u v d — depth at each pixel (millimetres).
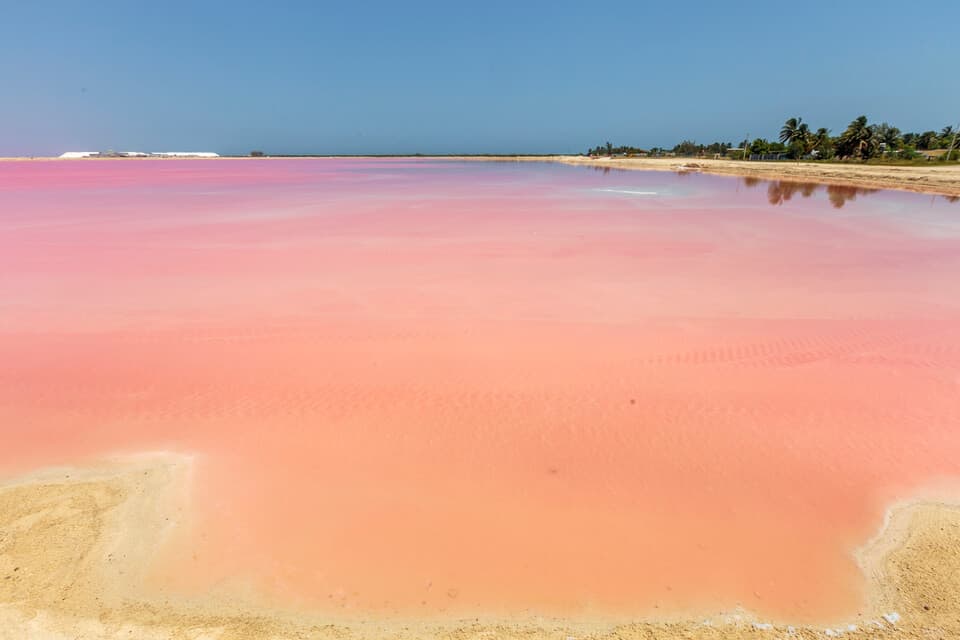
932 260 13148
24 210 22531
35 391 6574
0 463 5176
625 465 5145
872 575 3883
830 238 16281
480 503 4641
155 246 15039
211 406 6227
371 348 7836
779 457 5277
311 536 4258
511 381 6801
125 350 7773
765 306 9641
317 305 9789
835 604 3650
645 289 10773
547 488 4828
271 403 6281
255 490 4793
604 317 9117
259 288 10891
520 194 32562
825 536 4270
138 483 4887
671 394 6469
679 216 21641
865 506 4613
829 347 7797
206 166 76125
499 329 8578
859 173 40812
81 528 4281
